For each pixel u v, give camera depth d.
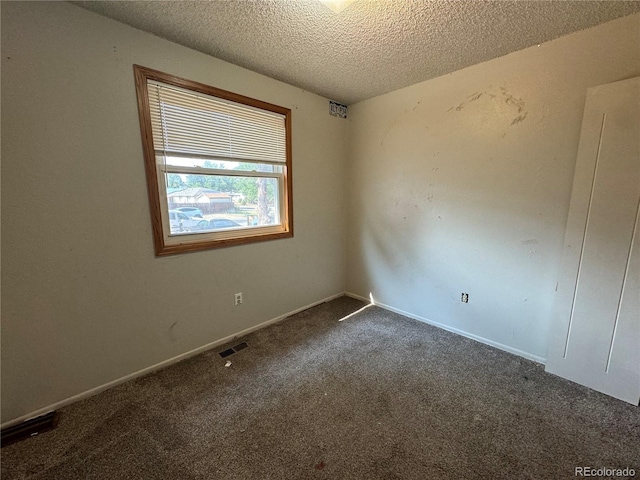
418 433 1.48
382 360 2.16
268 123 2.50
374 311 3.08
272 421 1.56
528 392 1.79
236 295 2.46
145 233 1.89
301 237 2.94
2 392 1.49
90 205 1.66
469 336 2.50
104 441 1.43
